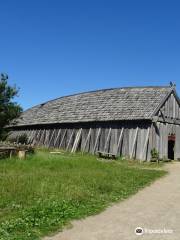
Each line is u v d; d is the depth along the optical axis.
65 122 42.19
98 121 38.38
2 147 24.55
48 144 44.81
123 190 17.88
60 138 43.25
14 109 38.91
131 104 37.78
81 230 11.52
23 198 14.25
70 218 12.64
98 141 38.50
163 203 15.51
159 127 35.56
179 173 25.17
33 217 12.20
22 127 51.12
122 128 36.66
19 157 24.25
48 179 17.77
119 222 12.50
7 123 39.44
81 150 39.97
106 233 11.29
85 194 15.82
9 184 16.11
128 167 27.02
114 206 14.78
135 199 16.20
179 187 19.42
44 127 46.47
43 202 13.87
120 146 36.41
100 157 35.50
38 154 26.91
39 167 22.12
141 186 19.34
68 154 34.75
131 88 40.50
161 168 28.36
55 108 48.09
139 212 13.91
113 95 41.38
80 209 13.69
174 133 37.19
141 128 35.38
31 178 17.70
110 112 38.41
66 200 14.38
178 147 37.47
